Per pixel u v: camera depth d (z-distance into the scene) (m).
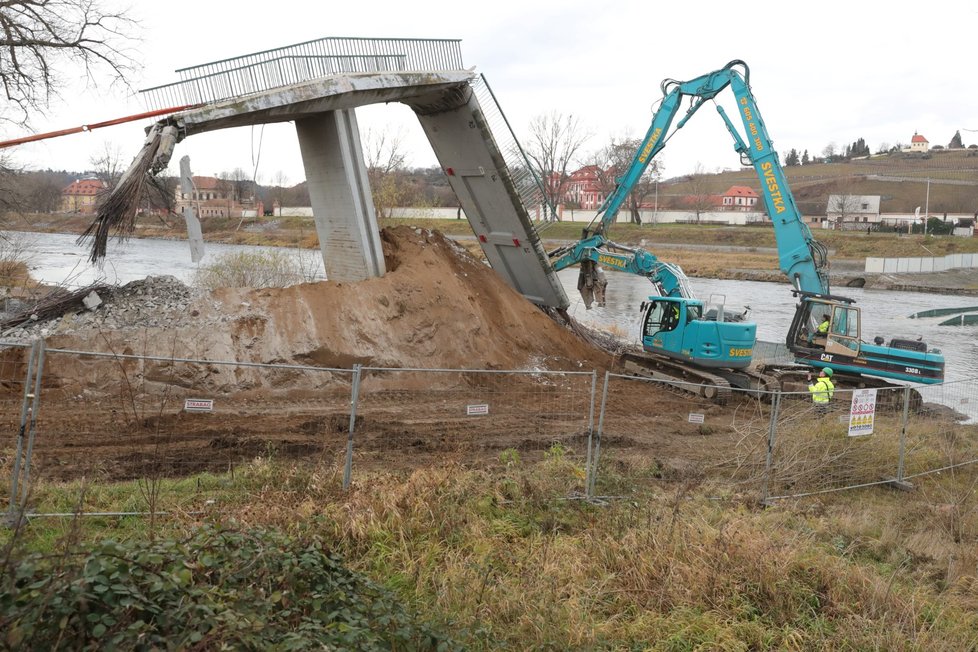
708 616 8.53
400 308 19.34
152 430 13.30
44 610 5.05
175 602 5.62
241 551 6.84
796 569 9.75
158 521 9.17
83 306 16.31
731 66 23.05
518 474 11.98
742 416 19.48
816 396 17.02
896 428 17.20
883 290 65.50
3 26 26.50
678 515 11.03
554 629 7.82
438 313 19.92
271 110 17.86
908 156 191.25
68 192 97.06
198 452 12.33
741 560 9.65
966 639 8.71
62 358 14.58
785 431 15.28
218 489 10.49
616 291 56.56
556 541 10.06
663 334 22.72
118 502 9.69
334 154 20.27
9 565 5.35
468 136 22.73
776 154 22.70
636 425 17.50
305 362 17.25
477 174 23.61
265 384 16.31
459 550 9.45
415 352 18.98
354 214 20.62
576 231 85.00
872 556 11.18
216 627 5.34
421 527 9.77
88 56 28.12
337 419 14.74
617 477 12.48
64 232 74.50
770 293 57.53
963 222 120.44
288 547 7.34
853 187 150.88
